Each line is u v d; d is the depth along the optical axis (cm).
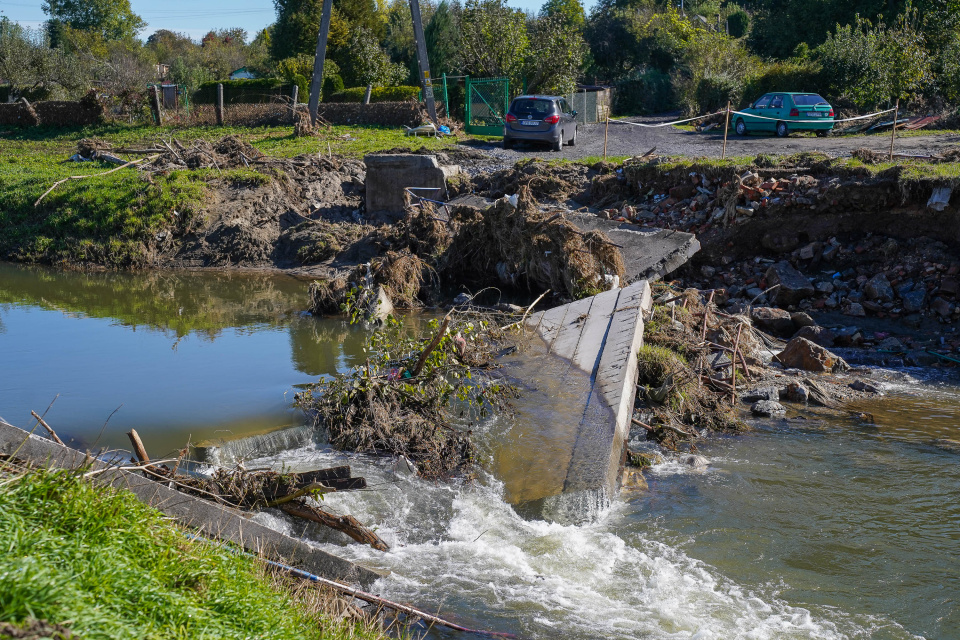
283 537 530
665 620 527
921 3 3466
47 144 2952
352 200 1989
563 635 507
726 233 1466
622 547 627
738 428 895
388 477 732
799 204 1414
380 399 828
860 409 952
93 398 899
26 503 380
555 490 689
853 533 650
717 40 3812
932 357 1116
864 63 2883
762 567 599
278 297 1489
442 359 862
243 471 634
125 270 1792
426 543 629
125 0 8581
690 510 694
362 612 483
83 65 4641
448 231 1608
